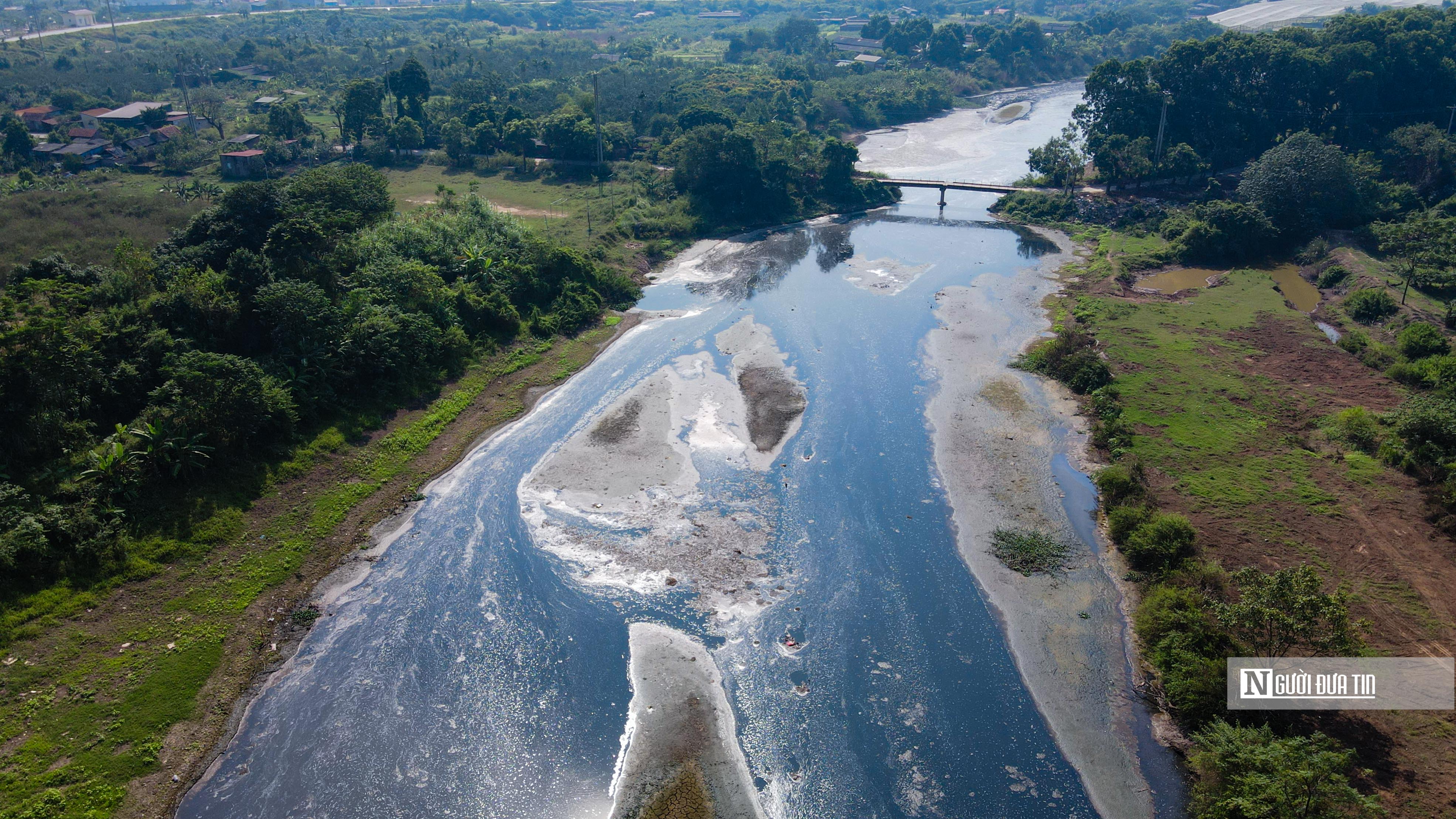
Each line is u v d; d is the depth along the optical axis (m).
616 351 80.56
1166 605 44.88
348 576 50.31
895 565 51.25
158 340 57.38
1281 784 32.06
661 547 52.59
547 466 61.16
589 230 108.56
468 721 40.88
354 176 88.75
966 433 65.81
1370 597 46.47
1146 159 123.75
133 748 38.44
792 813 36.28
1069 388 72.56
